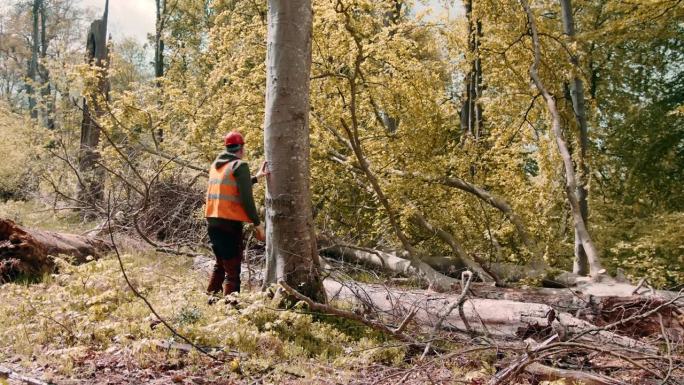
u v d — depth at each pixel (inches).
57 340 200.2
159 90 502.0
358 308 270.8
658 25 571.8
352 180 468.4
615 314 280.1
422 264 399.5
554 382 180.2
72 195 580.7
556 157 526.3
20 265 293.4
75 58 956.6
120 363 184.7
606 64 834.2
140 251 383.6
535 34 496.4
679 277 494.3
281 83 268.5
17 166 689.0
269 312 237.0
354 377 194.1
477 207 478.6
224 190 265.6
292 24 267.7
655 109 819.4
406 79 461.7
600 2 797.9
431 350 229.6
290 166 268.8
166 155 485.4
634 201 808.9
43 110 1069.8
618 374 209.6
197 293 254.1
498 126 555.2
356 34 414.6
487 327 267.9
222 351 197.8
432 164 461.1
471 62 598.9
